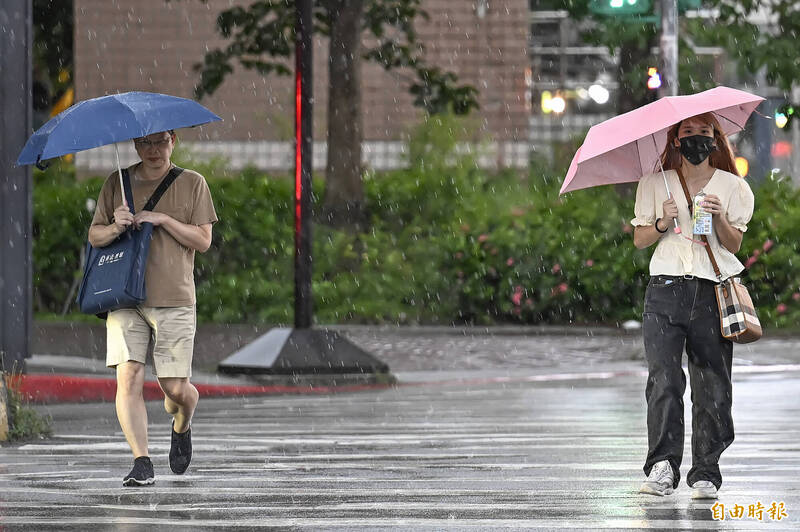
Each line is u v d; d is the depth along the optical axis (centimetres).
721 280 2308
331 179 7669
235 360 4816
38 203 7444
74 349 5378
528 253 7256
